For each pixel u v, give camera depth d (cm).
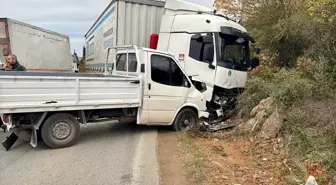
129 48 822
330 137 563
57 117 645
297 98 711
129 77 746
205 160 579
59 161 572
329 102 651
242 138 736
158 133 802
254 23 1423
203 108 866
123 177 499
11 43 1218
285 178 499
